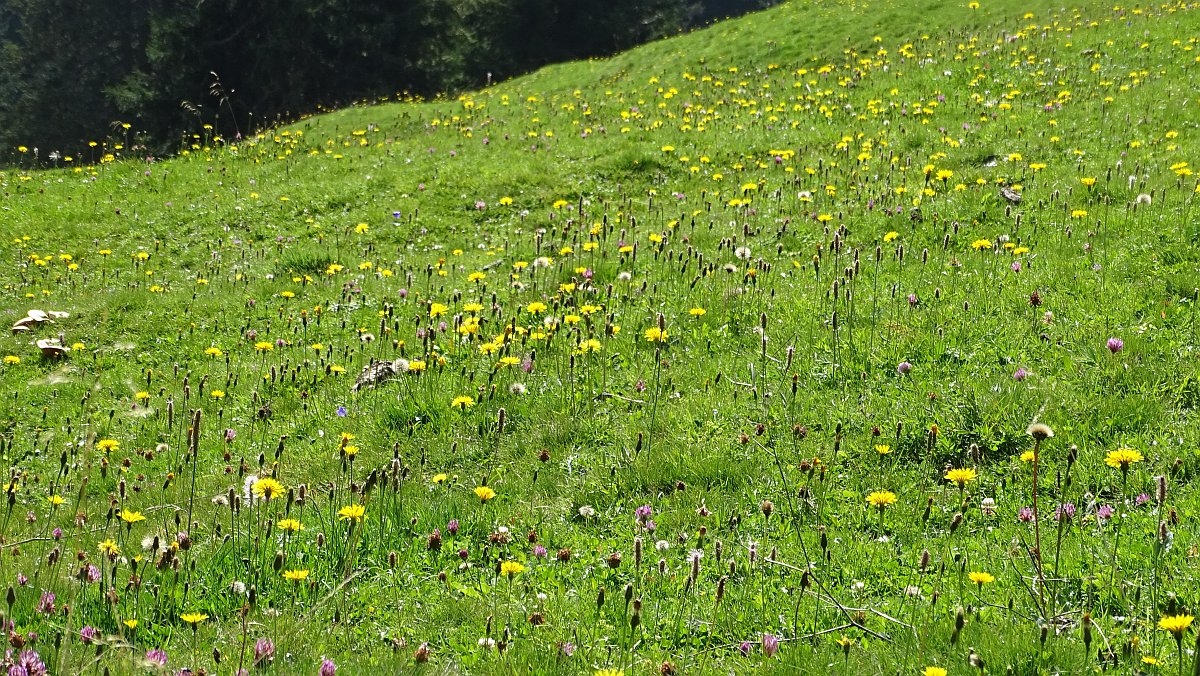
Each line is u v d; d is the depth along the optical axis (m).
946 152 17.30
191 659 4.99
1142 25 24.34
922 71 23.88
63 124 65.69
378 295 13.55
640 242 14.33
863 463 7.21
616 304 11.23
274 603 5.84
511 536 6.61
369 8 57.53
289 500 5.98
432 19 58.97
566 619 5.51
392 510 6.90
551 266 13.33
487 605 5.66
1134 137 16.44
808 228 13.86
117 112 62.00
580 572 6.12
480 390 9.18
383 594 5.94
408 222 18.09
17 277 17.19
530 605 5.66
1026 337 8.84
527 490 7.47
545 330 10.48
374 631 5.51
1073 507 6.07
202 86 56.81
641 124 23.16
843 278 10.81
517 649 5.12
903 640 4.96
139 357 12.77
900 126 19.44
